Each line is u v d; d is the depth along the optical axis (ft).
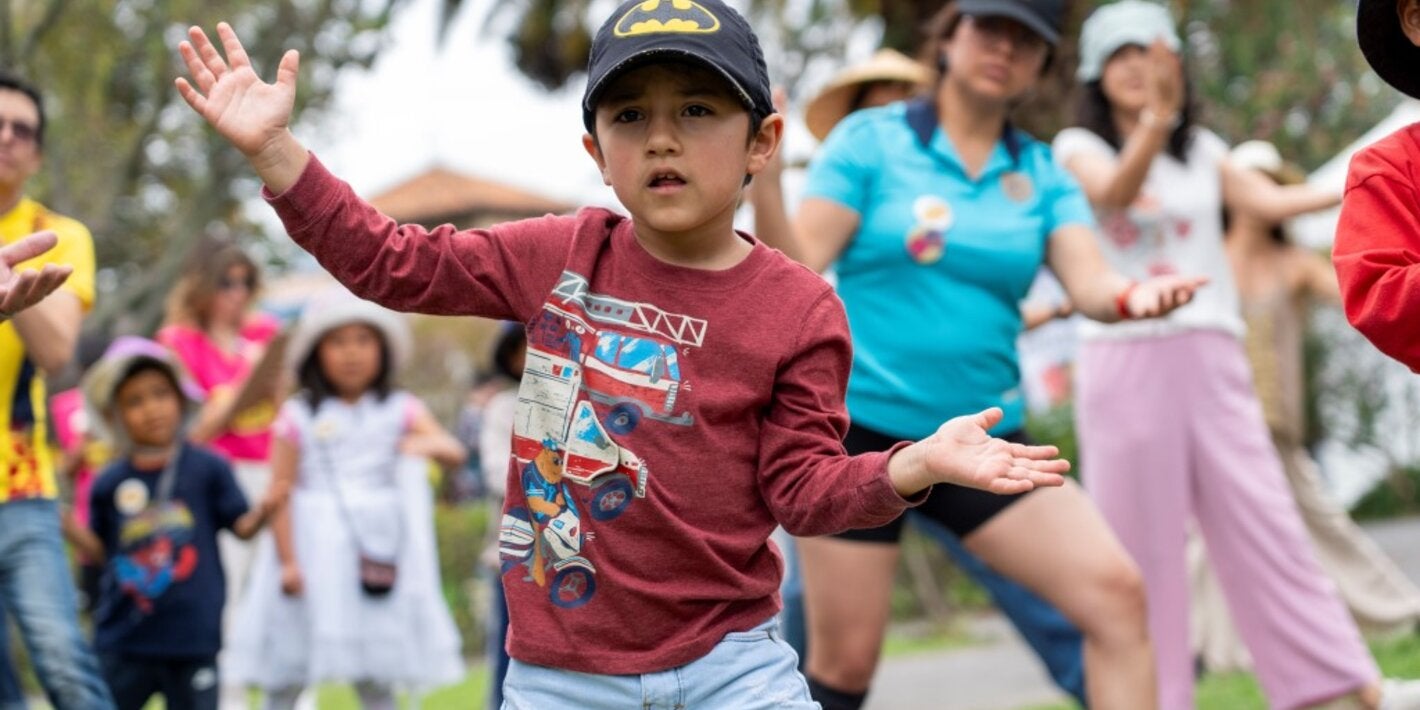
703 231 9.23
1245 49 47.29
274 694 20.04
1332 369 55.21
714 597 9.12
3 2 39.60
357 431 20.34
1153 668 13.51
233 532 18.79
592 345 9.23
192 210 45.93
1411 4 9.77
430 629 20.22
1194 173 17.69
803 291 9.36
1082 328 17.78
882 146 14.28
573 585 9.11
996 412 8.55
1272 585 16.94
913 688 26.35
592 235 9.48
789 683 9.38
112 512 18.34
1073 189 14.60
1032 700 23.71
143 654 18.06
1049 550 13.55
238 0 44.14
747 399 9.13
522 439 9.33
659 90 8.82
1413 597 23.88
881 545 14.20
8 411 14.80
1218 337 17.30
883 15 41.65
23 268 14.48
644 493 9.02
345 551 19.89
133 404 18.26
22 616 14.80
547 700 9.14
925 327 14.08
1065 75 34.04
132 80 48.32
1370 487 55.52
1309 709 16.85
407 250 9.23
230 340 23.75
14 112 14.57
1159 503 17.20
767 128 9.33
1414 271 9.14
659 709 9.05
